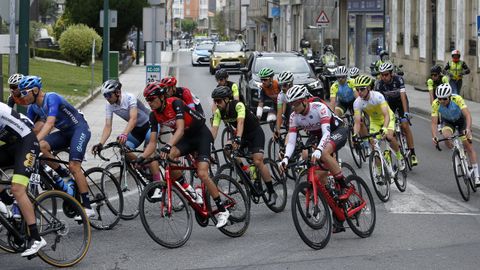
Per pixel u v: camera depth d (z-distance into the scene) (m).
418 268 12.17
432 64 55.19
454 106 18.62
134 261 12.74
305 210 13.30
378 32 70.31
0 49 19.55
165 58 100.12
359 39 75.75
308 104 14.20
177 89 18.23
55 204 12.53
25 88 14.02
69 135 14.88
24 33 19.75
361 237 14.30
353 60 78.00
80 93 44.94
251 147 16.39
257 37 152.62
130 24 82.25
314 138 14.79
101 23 46.31
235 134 16.56
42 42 83.69
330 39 90.94
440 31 52.34
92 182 15.09
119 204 15.49
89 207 14.66
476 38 44.78
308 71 36.72
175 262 12.65
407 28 59.97
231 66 67.38
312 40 95.44
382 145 19.39
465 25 46.41
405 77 60.59
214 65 67.44
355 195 14.45
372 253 13.14
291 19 109.06
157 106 14.12
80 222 12.75
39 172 14.38
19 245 12.49
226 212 14.23
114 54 50.84
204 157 14.28
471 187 18.53
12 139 12.23
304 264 12.45
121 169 15.76
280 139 20.86
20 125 11.99
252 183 16.33
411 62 59.00
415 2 58.53
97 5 80.00
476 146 27.48
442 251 13.26
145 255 13.13
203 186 14.31
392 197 18.17
